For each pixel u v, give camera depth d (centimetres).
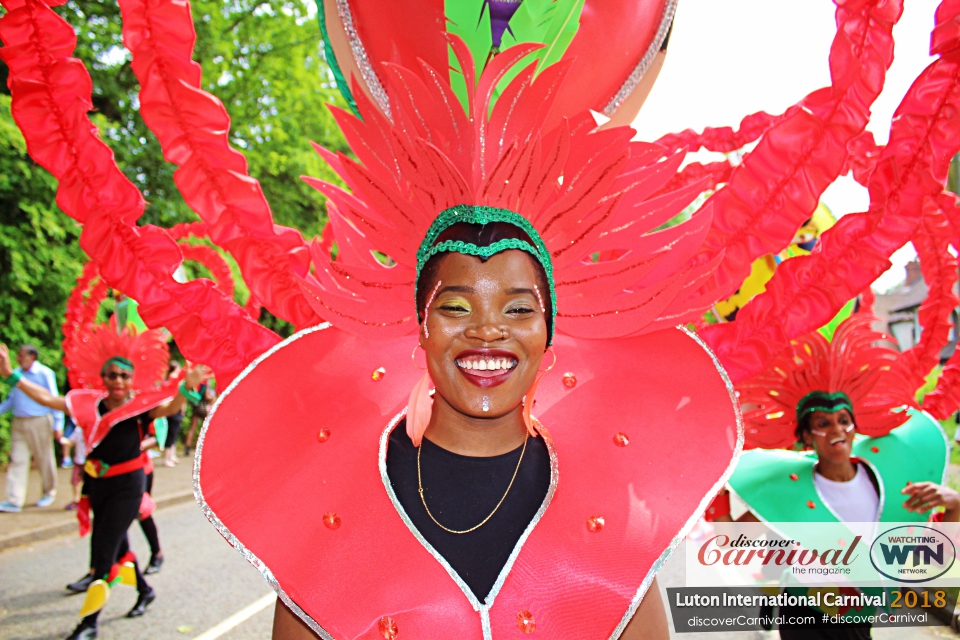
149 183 960
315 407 134
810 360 256
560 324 137
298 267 142
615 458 131
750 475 267
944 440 252
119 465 367
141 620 388
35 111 123
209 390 798
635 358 141
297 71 1102
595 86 147
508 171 120
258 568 118
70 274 862
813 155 135
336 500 124
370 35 145
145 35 122
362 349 142
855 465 263
